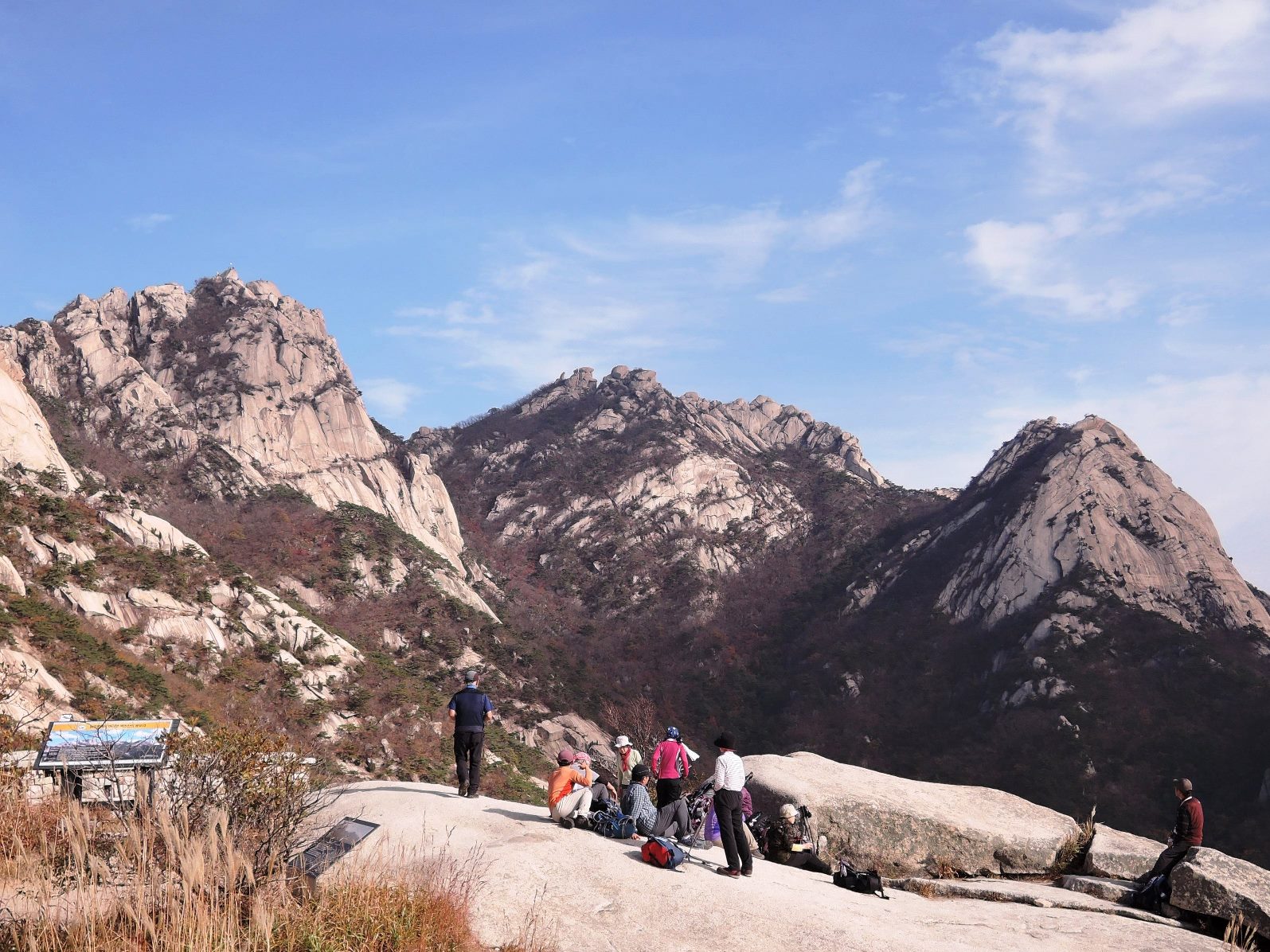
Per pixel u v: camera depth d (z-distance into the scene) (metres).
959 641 158.25
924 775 125.44
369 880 7.45
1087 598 148.25
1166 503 164.00
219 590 90.75
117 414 158.88
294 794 7.78
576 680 140.38
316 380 191.12
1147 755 116.38
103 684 57.19
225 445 161.75
